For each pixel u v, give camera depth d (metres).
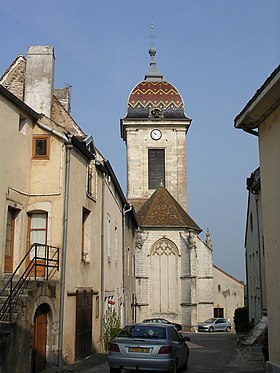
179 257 44.78
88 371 13.63
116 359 12.59
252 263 28.19
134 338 12.78
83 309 16.80
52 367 14.02
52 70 19.09
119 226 25.83
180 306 44.06
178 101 56.78
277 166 11.17
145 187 55.00
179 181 55.22
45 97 18.83
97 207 19.36
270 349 11.55
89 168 18.77
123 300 27.30
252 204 26.50
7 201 14.20
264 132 12.06
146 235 45.00
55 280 14.70
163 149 56.03
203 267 45.75
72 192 16.02
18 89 19.84
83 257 17.83
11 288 12.12
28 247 15.38
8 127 14.28
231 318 54.81
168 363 12.40
